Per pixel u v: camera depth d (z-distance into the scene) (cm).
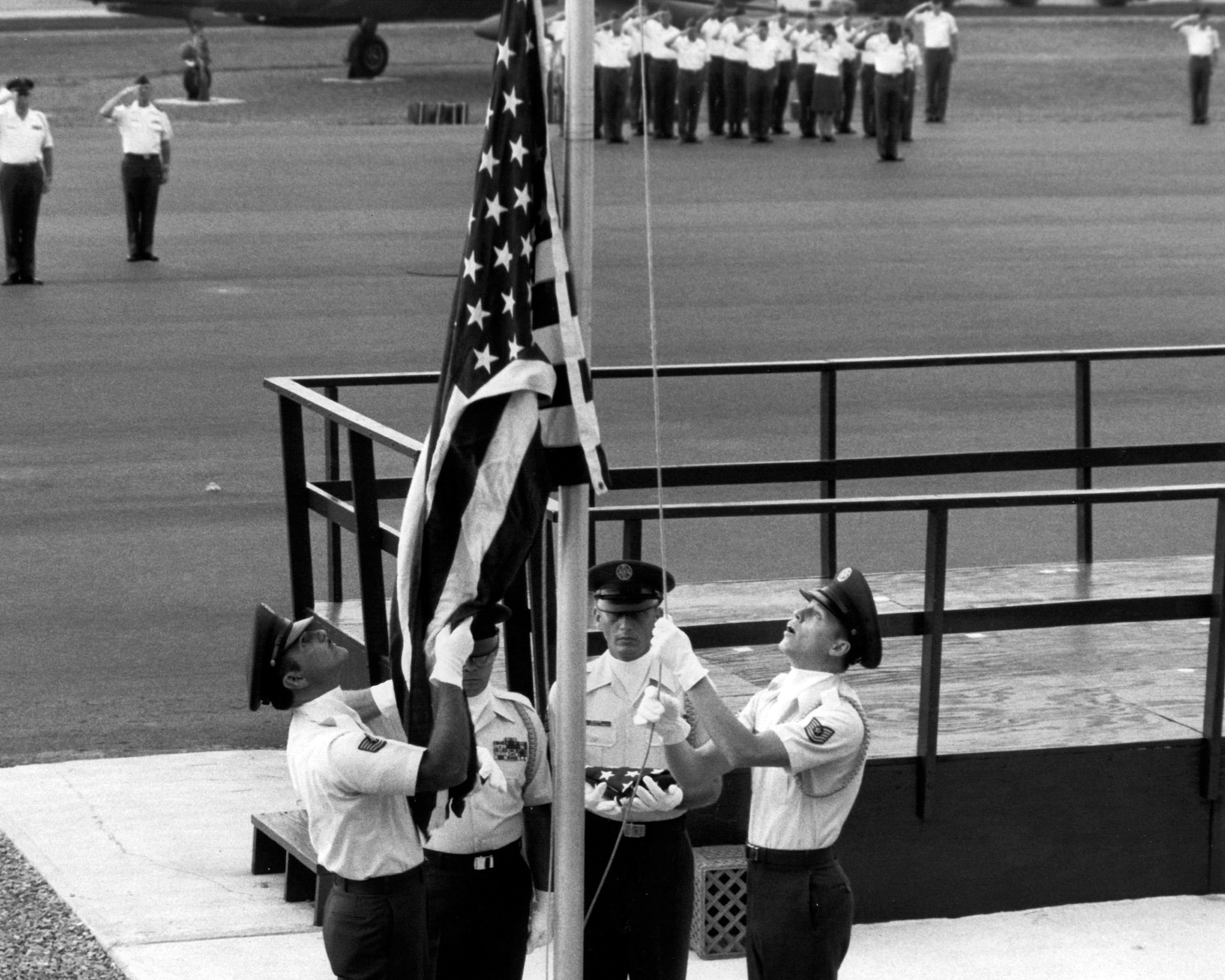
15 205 4600
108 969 1286
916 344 3941
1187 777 1483
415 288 4647
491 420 988
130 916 1384
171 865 1498
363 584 1553
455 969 1167
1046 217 6128
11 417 3231
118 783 1688
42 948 1320
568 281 995
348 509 1653
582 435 988
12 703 1914
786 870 1132
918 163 7738
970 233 5750
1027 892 1460
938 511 1412
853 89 9069
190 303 4406
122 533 2534
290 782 1705
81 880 1456
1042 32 14125
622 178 7062
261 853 1488
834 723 1095
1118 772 1468
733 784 1399
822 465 1952
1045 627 1448
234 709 1919
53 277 4775
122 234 5562
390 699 1143
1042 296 4600
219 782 1697
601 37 8294
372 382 1847
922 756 1426
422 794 1045
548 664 1365
